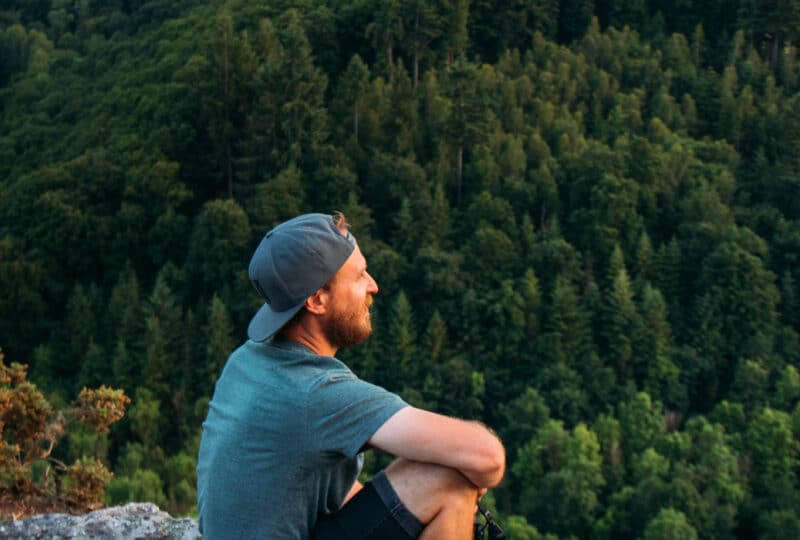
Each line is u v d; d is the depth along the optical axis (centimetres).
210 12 9381
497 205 6397
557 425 4675
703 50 9075
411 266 5975
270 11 8712
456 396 5419
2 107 9625
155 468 4572
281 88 6644
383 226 6612
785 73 8712
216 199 6538
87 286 6406
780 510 4412
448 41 8219
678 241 6419
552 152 7362
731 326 5881
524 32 8931
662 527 3934
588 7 9325
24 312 6022
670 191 6744
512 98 7581
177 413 5275
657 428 4991
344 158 6631
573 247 6412
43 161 7975
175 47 8694
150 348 5297
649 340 5678
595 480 4416
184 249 6400
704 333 5847
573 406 5222
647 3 9738
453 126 6919
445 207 6425
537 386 5434
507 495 4666
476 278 6028
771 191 7300
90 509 809
